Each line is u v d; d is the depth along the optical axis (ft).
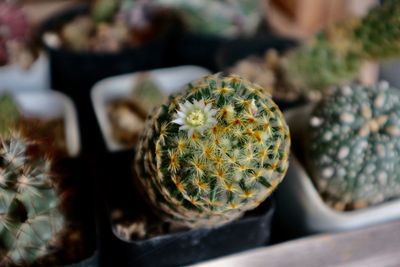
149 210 0.56
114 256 0.54
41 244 0.47
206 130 0.40
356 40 0.70
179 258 0.54
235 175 0.40
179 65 0.94
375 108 0.54
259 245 0.56
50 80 0.87
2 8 0.77
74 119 0.74
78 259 0.52
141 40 0.88
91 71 0.84
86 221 0.56
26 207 0.45
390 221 0.58
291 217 0.61
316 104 0.60
